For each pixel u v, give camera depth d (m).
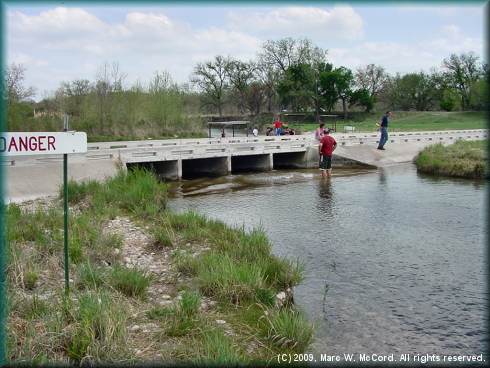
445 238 10.01
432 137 29.70
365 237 10.14
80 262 7.19
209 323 5.36
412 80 88.62
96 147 23.91
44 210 11.41
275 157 26.53
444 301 6.71
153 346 4.71
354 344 5.45
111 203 12.43
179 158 19.77
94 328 4.68
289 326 5.33
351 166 23.23
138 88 37.81
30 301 5.33
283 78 79.50
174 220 10.46
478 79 76.50
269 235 10.38
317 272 7.90
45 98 38.56
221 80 89.44
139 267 7.50
